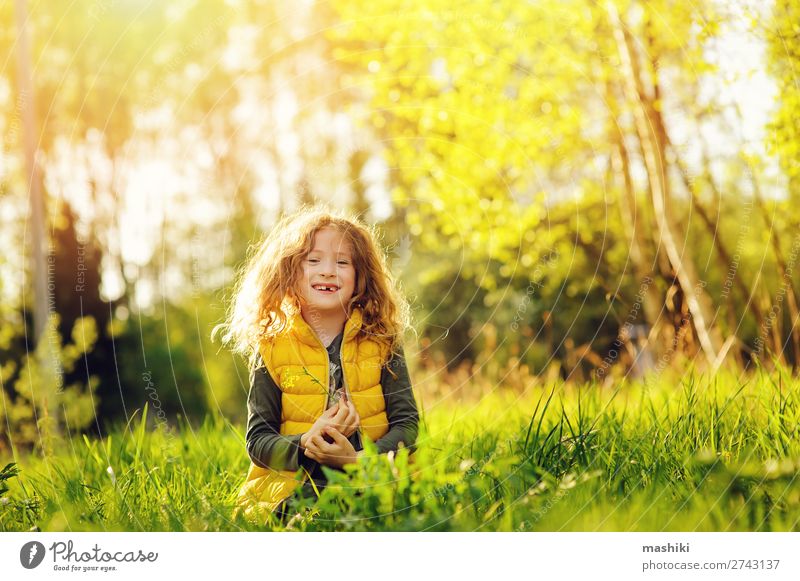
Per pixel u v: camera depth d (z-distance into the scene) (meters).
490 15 6.66
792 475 2.19
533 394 4.24
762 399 2.69
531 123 7.17
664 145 5.15
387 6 7.02
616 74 5.69
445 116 7.20
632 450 2.43
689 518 2.13
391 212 8.05
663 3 4.52
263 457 2.28
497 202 7.64
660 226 5.18
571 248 8.66
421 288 10.07
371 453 2.05
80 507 2.40
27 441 4.73
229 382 10.27
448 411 4.62
